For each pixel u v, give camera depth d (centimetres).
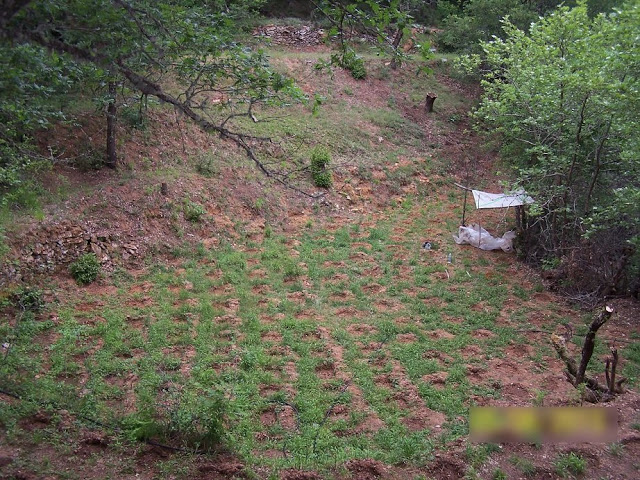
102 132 1341
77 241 1108
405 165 1884
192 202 1334
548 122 1236
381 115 2092
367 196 1700
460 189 1848
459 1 2481
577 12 1180
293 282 1173
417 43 621
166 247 1222
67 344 865
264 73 651
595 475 638
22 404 675
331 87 2152
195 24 667
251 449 670
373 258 1334
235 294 1091
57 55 614
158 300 1040
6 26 534
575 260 1186
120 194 1245
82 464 604
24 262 1021
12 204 1086
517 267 1328
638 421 731
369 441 701
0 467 575
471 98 2375
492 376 877
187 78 702
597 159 1124
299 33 2534
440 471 635
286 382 830
